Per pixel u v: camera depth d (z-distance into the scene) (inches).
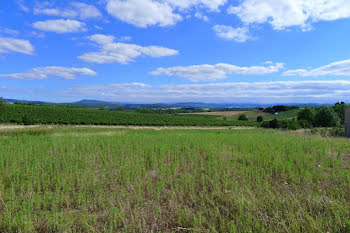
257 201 197.5
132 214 187.5
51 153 415.5
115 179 268.8
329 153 410.3
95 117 2153.1
